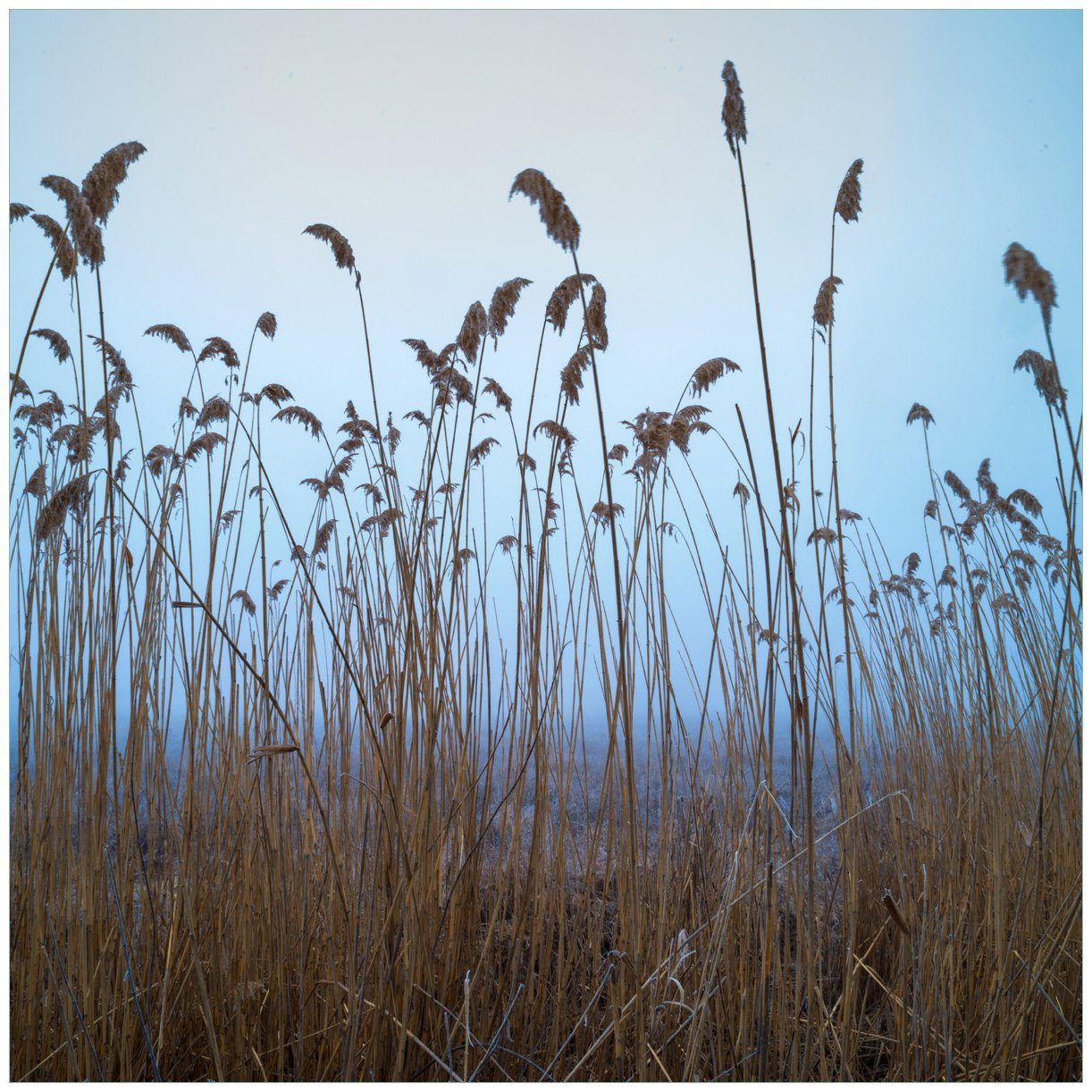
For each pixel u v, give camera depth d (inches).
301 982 86.4
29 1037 85.0
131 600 101.5
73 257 87.1
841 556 89.3
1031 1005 97.6
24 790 97.3
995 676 133.6
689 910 110.2
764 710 95.2
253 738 112.0
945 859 114.6
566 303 98.4
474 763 99.3
